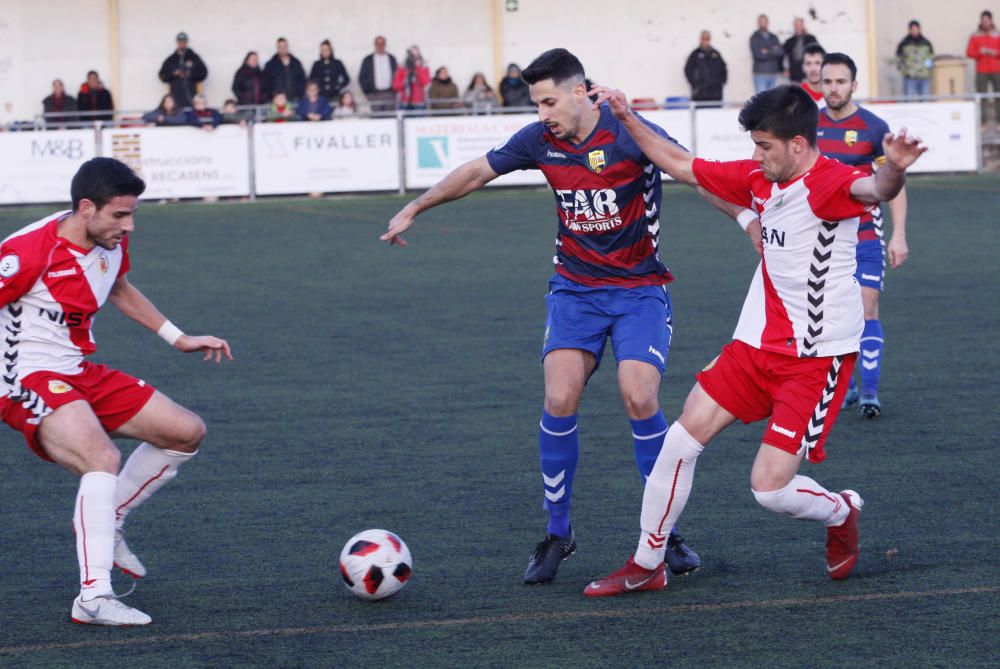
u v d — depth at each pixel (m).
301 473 15.97
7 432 18.39
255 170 51.00
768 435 11.35
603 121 12.31
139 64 60.97
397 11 61.88
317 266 35.03
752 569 12.19
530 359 22.83
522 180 53.88
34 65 60.41
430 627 10.78
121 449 17.73
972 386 19.92
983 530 13.10
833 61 18.78
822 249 11.05
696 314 26.73
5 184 49.31
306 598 11.60
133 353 24.11
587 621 10.88
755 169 11.36
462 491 15.05
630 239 12.55
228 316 27.88
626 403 12.20
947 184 50.88
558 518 12.21
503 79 57.88
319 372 22.12
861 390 18.89
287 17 61.31
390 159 51.53
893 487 14.78
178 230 42.91
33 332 11.25
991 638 10.18
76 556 13.00
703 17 63.44
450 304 28.84
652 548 11.41
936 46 67.69
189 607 11.41
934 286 29.62
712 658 9.95
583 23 63.06
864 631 10.44
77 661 10.13
